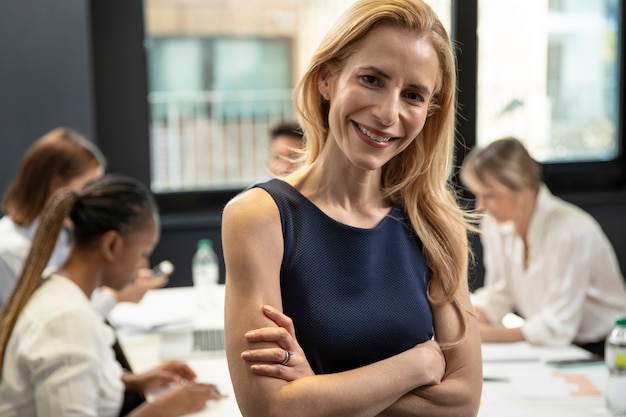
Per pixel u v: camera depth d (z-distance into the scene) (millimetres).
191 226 4301
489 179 2855
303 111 1439
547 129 4703
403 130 1346
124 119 4258
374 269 1417
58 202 2016
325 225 1396
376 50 1311
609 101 4766
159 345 2789
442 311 1526
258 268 1347
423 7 1347
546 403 2205
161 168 4449
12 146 3904
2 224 2971
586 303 2910
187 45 4383
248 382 1325
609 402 2141
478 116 4574
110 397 2035
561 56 4645
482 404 2178
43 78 3908
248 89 4508
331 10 4461
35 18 3863
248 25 4434
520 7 4523
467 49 4469
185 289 3625
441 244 1521
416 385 1409
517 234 2990
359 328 1373
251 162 4590
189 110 4445
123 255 2057
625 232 4738
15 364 1919
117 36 4180
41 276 2010
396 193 1518
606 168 4816
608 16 4668
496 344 2723
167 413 2154
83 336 1923
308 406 1312
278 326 1328
